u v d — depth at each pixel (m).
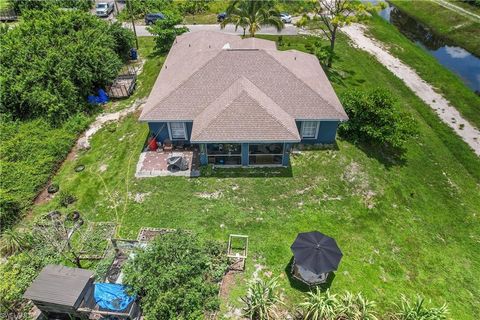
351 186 22.38
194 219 20.02
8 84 25.89
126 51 36.94
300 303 15.12
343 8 35.66
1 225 19.48
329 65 35.50
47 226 18.80
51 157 23.38
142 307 14.76
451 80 35.56
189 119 23.27
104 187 22.11
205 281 16.47
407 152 25.70
